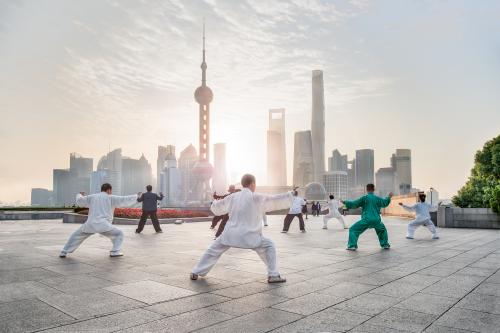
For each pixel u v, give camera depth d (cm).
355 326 382
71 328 377
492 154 3616
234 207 619
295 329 373
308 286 563
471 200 3055
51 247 1046
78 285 566
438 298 495
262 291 530
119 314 423
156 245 1115
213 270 695
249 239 597
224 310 437
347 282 592
